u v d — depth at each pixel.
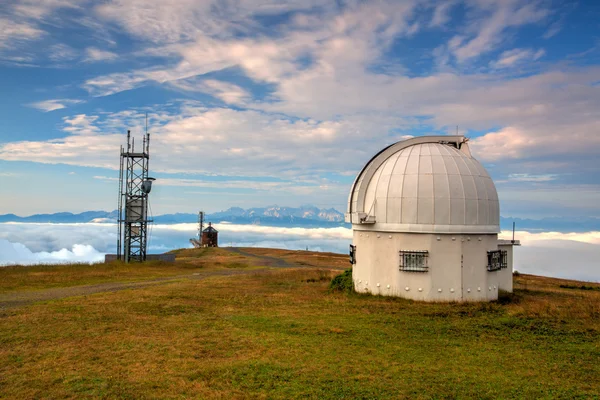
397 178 25.05
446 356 14.71
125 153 54.81
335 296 26.20
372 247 26.02
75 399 10.91
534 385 12.15
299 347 15.45
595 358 14.62
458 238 23.97
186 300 24.75
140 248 55.19
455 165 25.02
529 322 19.25
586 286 39.03
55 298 26.03
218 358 14.24
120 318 19.72
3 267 41.81
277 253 94.12
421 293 23.98
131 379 12.26
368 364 13.68
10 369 12.98
